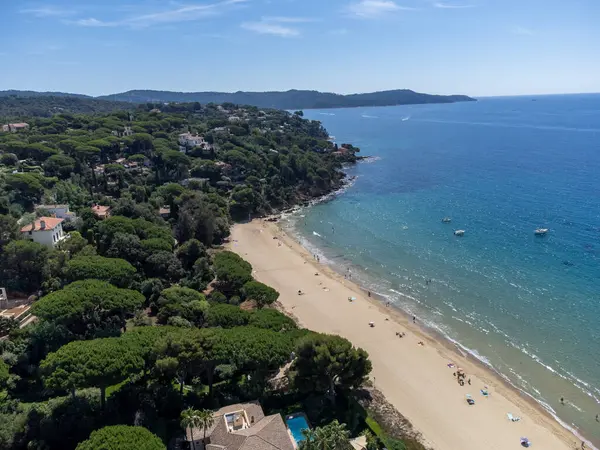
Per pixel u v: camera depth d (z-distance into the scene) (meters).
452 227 131.38
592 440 54.28
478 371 67.75
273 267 109.75
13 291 75.94
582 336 74.50
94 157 154.25
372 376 66.06
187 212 116.25
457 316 83.56
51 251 81.50
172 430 51.31
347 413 54.81
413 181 194.38
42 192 112.31
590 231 119.44
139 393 54.81
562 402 60.78
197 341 55.59
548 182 173.88
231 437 45.91
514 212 139.88
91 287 68.44
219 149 194.38
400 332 78.50
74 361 50.06
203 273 94.12
